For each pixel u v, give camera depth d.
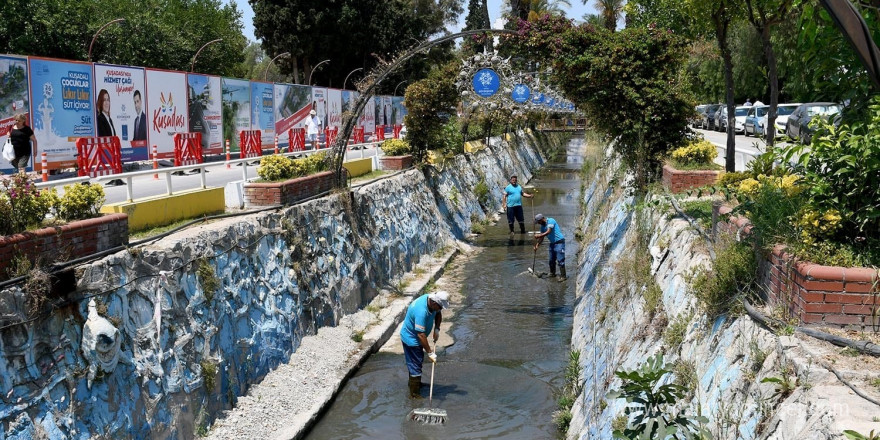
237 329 8.83
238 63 42.78
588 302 12.05
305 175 12.53
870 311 4.34
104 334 6.34
